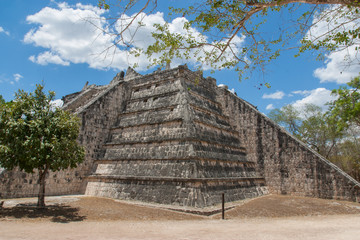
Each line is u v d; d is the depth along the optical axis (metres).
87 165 21.70
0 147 12.72
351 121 26.36
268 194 22.36
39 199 14.23
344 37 8.50
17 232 9.46
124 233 9.73
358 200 18.45
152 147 19.59
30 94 14.31
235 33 9.28
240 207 16.05
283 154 22.84
